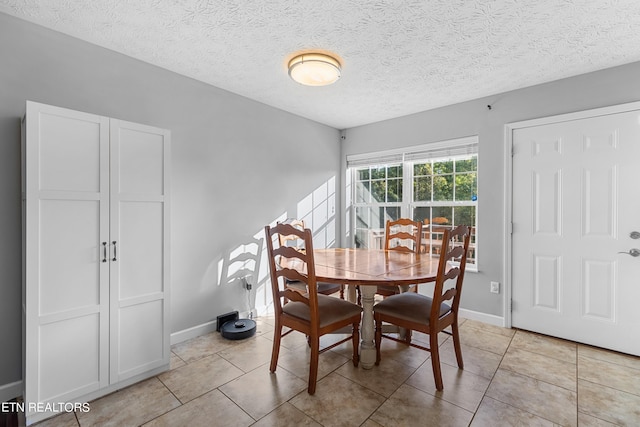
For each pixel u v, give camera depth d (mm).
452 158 3312
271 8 1709
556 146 2635
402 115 3627
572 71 2471
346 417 1627
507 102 2887
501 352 2379
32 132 1566
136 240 1943
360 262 2320
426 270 2029
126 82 2270
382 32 1940
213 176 2814
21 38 1843
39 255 1589
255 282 3166
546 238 2689
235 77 2635
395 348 2461
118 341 1866
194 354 2346
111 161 1837
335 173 4207
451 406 1717
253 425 1569
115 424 1580
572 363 2205
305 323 1889
